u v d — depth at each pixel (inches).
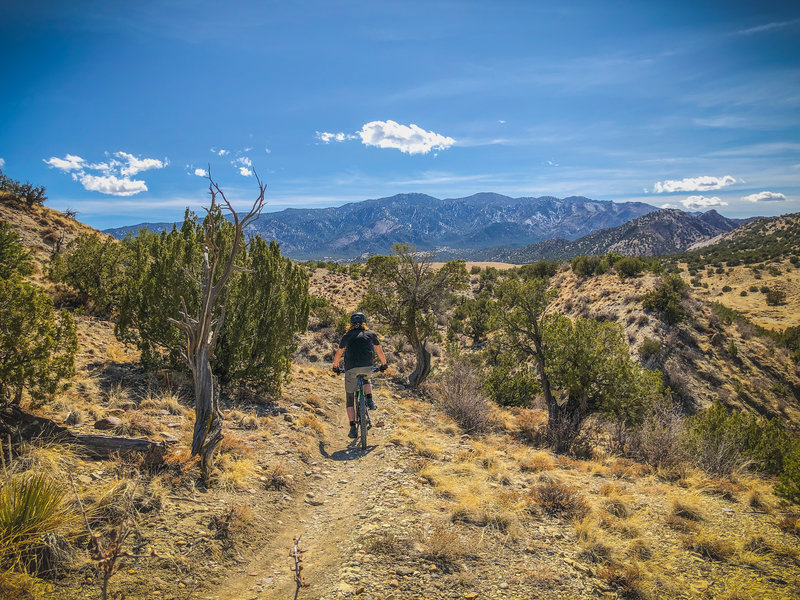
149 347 362.9
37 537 124.0
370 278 821.2
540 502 218.2
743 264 4281.5
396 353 1080.8
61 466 169.3
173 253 356.2
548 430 436.1
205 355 207.3
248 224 200.8
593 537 183.2
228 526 161.0
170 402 289.9
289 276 466.0
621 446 412.2
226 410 330.0
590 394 496.7
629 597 145.0
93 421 234.2
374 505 205.6
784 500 258.8
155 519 155.5
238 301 375.2
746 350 1347.2
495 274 2484.0
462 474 263.1
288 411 372.2
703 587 154.8
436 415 469.4
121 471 178.1
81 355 369.4
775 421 458.3
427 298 783.1
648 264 1771.7
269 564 151.7
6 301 207.5
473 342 1475.1
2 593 107.6
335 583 136.9
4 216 885.2
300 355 855.1
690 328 1411.2
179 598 123.0
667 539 194.9
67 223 1036.5
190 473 192.9
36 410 221.6
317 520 193.9
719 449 360.5
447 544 160.1
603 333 511.8
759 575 164.9
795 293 3004.4
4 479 146.4
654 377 494.3
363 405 309.7
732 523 219.5
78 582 119.3
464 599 134.1
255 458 248.4
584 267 2022.6
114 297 563.8
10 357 208.1
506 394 656.4
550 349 543.8
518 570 154.4
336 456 291.3
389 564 150.3
